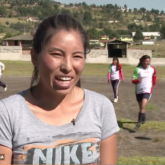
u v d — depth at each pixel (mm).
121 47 41344
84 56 2002
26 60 42625
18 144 1896
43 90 1990
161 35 151000
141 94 8023
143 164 5465
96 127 2020
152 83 8172
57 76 1917
